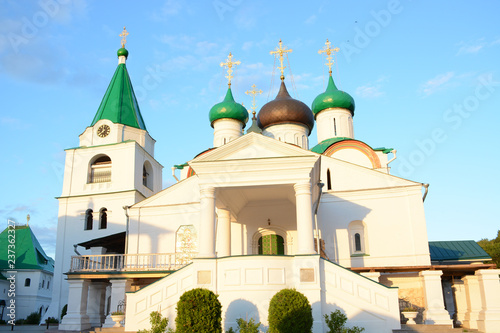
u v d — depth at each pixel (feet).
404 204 81.82
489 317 61.31
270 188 65.21
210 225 58.54
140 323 58.08
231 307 54.95
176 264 77.10
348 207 83.82
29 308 159.12
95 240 92.17
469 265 69.31
